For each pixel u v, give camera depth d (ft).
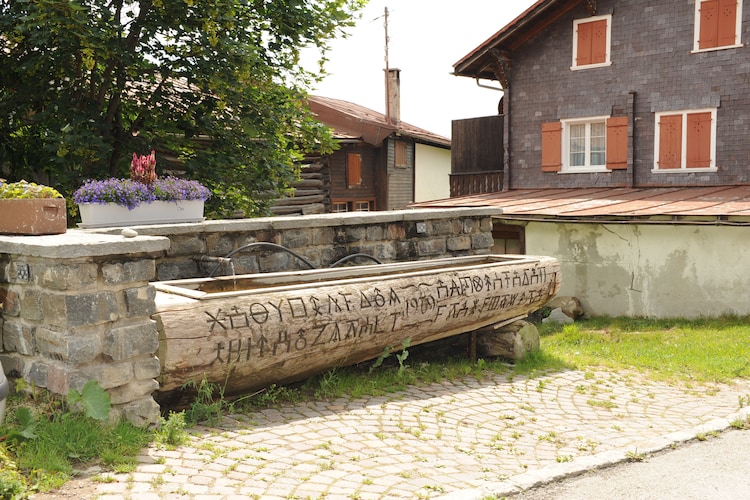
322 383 18.44
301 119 43.14
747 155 53.26
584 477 13.76
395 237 25.64
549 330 42.16
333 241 23.91
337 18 39.55
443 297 20.63
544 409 18.95
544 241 51.52
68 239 13.66
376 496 11.94
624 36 58.29
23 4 31.99
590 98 60.29
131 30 35.86
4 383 12.22
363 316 18.20
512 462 14.52
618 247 47.88
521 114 64.39
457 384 20.88
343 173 74.28
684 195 51.37
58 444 12.24
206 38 35.04
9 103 34.96
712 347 30.76
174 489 11.41
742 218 41.75
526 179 64.59
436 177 90.33
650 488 13.19
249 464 12.91
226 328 15.25
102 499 10.78
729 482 13.55
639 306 47.06
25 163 38.09
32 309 13.56
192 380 14.96
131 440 13.03
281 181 41.88
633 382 22.88
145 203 21.62
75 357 12.85
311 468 13.01
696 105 55.16
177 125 38.37
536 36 62.85
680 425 17.90
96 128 34.53
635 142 58.18
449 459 14.37
